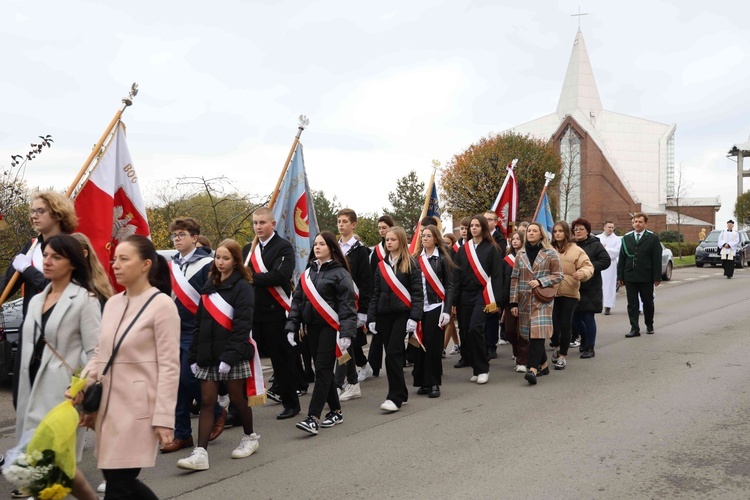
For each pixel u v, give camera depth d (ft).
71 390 12.17
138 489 12.65
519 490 15.29
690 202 236.84
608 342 35.24
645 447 18.02
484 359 26.81
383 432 20.35
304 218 28.32
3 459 17.87
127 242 13.00
